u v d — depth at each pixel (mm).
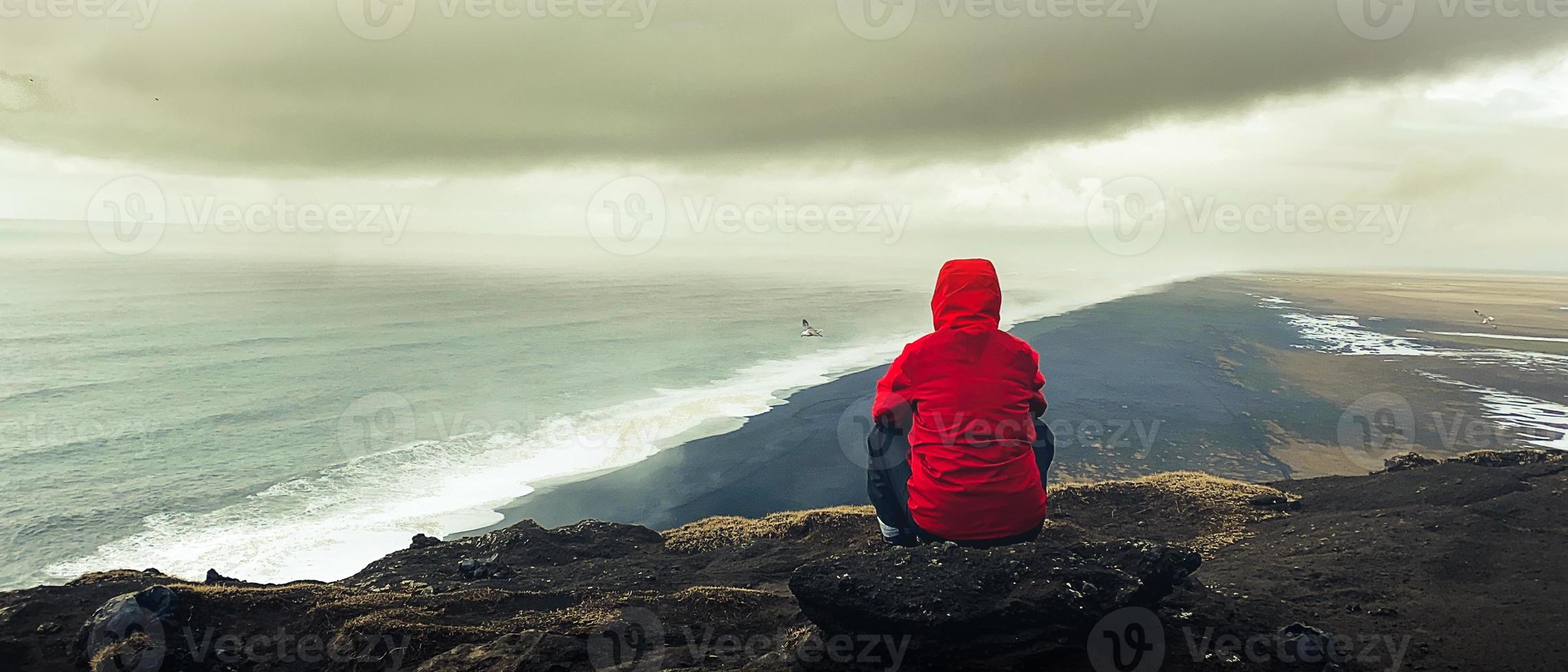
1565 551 7012
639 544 10648
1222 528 9812
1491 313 132000
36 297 133250
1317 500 10586
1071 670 4594
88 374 69312
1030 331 93000
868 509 11727
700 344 90562
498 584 8477
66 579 24078
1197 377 61562
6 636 5883
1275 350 78312
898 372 5309
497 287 191250
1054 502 11219
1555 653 4809
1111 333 91938
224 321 111250
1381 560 7160
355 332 102875
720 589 7367
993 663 4641
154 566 24469
